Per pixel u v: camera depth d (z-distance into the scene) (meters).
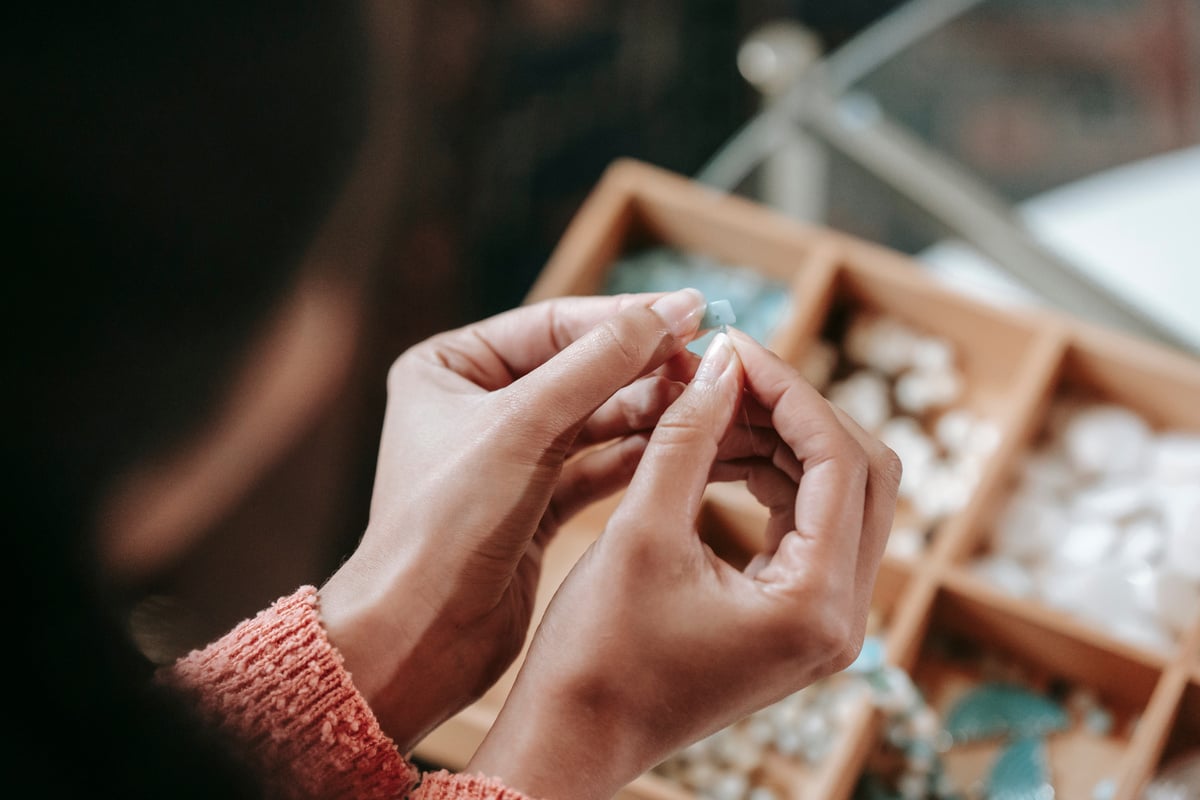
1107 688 0.70
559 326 0.61
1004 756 0.70
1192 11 0.85
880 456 0.57
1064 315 0.79
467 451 0.56
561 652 0.54
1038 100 0.84
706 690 0.54
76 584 0.39
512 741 0.54
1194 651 0.67
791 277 0.80
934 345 0.78
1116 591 0.72
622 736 0.54
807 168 0.83
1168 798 0.66
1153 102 0.83
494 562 0.57
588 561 0.54
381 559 0.57
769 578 0.54
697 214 0.79
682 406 0.55
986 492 0.72
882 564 0.71
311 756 0.54
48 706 0.38
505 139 1.27
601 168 1.28
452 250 1.05
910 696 0.69
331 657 0.55
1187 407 0.74
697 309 0.58
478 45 1.18
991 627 0.71
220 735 0.46
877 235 0.83
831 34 1.28
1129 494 0.73
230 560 0.64
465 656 0.58
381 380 0.77
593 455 0.63
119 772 0.40
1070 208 0.82
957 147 0.84
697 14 1.33
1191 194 0.81
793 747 0.70
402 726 0.57
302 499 0.67
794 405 0.56
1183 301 0.79
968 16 0.88
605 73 1.32
